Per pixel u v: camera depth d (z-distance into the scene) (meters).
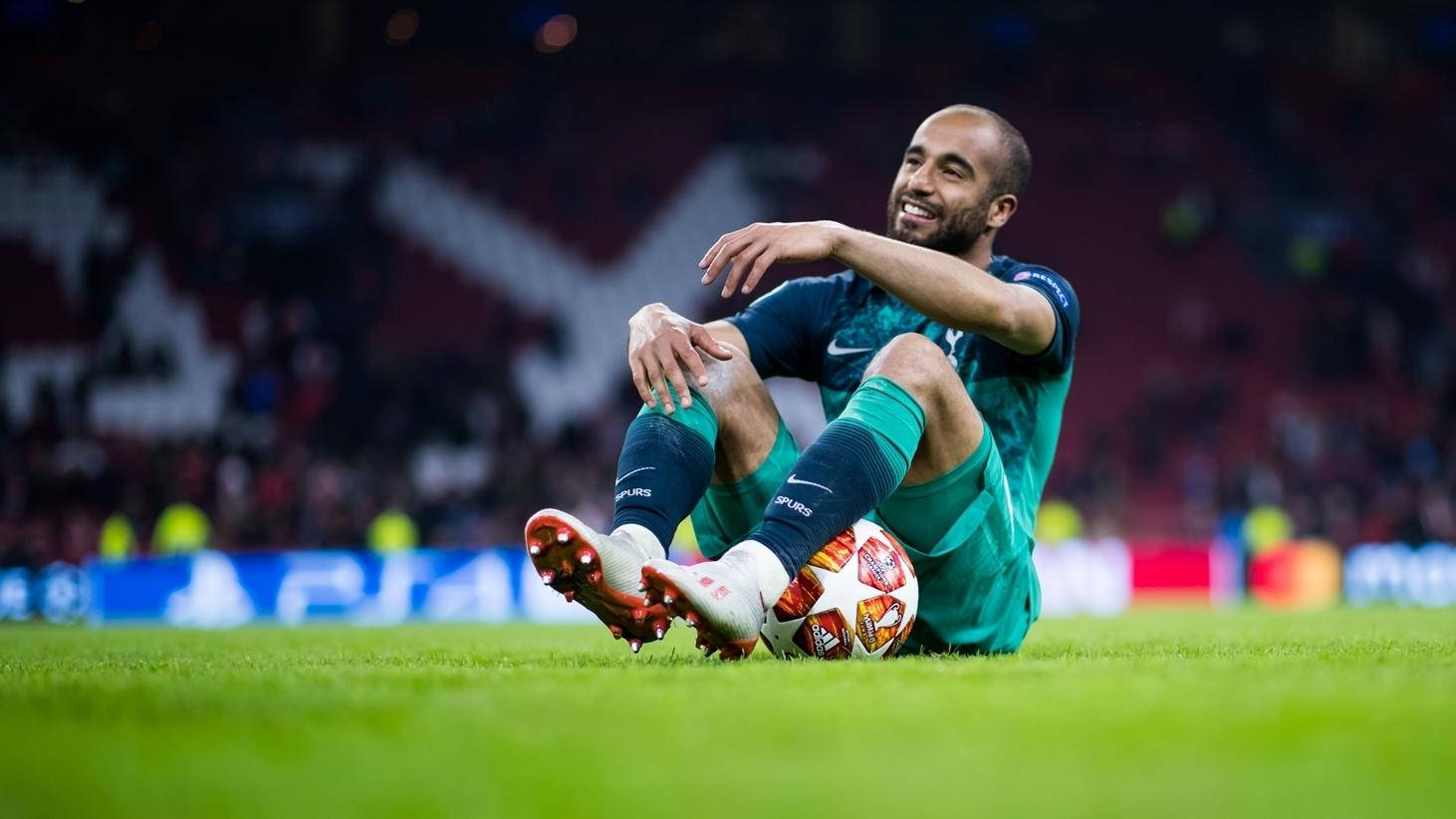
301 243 29.55
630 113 33.59
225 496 22.89
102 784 2.17
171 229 29.50
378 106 32.47
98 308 28.23
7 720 2.87
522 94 33.44
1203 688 3.21
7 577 17.41
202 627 12.59
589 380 29.84
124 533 21.48
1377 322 30.97
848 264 4.52
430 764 2.30
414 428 25.23
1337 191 33.84
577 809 1.95
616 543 4.14
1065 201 33.44
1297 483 27.20
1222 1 37.47
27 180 29.78
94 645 7.38
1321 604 19.38
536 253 31.06
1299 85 36.00
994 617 4.87
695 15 36.81
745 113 33.97
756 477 4.65
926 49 37.19
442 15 36.47
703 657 4.75
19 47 31.98
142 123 31.09
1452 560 20.72
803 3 36.53
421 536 22.70
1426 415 29.34
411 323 29.69
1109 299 31.88
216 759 2.38
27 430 25.52
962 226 5.04
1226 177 33.97
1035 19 37.34
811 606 4.41
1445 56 38.19
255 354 27.88
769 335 5.14
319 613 17.62
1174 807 1.94
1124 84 35.62
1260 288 32.25
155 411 27.03
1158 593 19.33
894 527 4.65
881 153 33.78
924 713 2.80
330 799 2.03
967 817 1.88
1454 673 3.67
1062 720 2.71
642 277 31.25
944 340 5.02
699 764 2.28
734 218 32.53
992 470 4.62
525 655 5.48
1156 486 27.62
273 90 32.34
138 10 33.97
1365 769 2.23
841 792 2.05
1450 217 33.94
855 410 4.38
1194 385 29.52
